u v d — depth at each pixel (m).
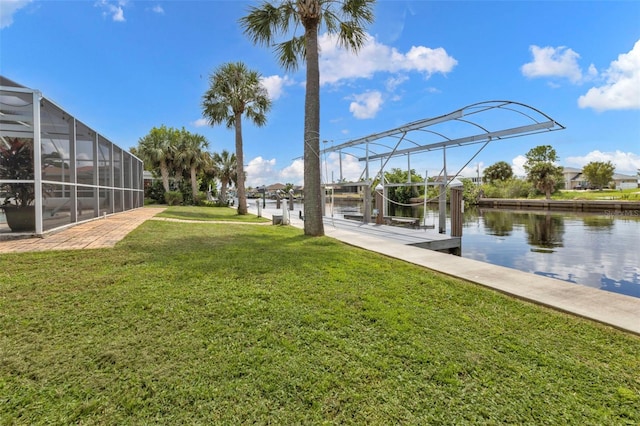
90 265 4.48
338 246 6.95
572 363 2.36
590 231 15.09
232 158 37.81
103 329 2.68
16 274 3.97
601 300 3.68
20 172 6.46
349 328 2.85
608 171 51.12
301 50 9.39
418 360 2.36
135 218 11.72
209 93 16.53
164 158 26.98
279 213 18.70
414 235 9.97
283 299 3.47
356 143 13.55
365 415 1.80
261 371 2.17
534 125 7.29
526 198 41.09
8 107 6.29
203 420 1.73
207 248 6.07
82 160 9.33
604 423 1.76
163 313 3.00
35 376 2.05
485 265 5.48
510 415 1.81
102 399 1.87
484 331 2.87
